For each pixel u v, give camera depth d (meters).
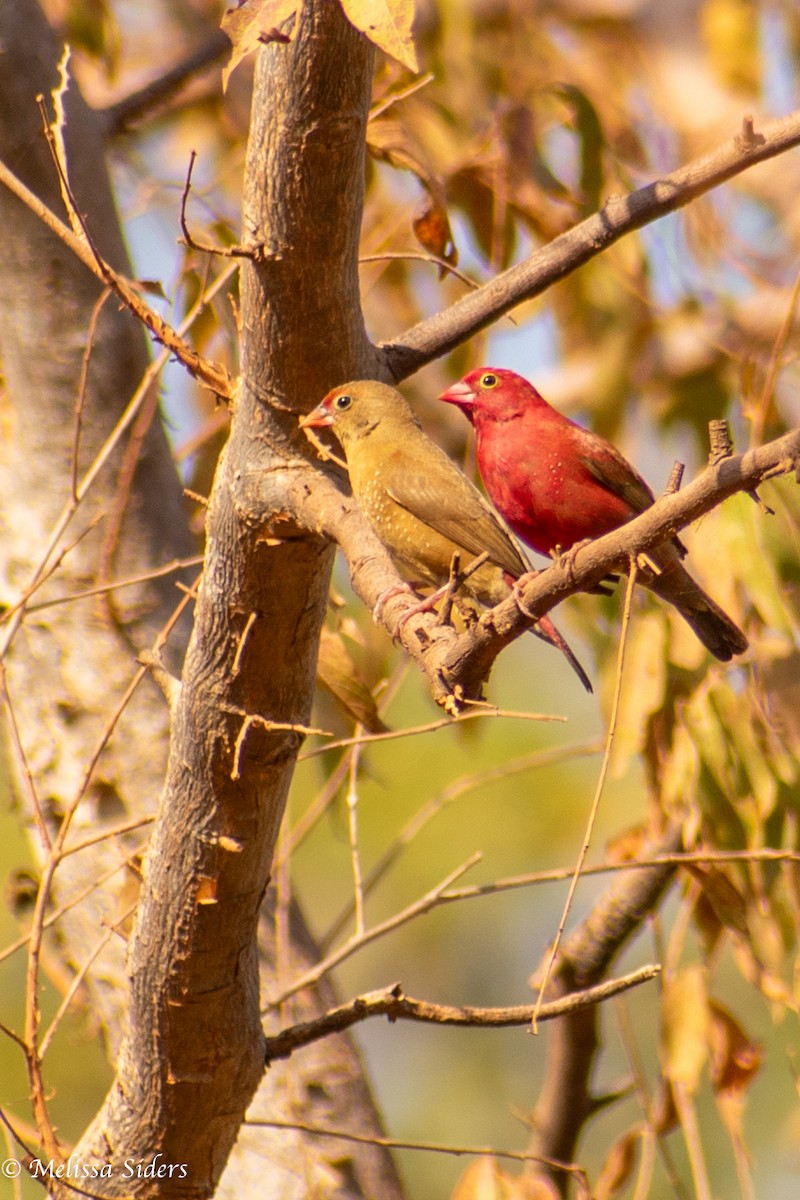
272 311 7.42
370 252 13.13
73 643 10.30
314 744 11.23
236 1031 7.97
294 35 6.67
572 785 18.14
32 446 10.58
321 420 7.63
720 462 5.89
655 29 17.52
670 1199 16.08
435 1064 18.70
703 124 16.58
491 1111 18.28
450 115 12.56
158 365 8.63
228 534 7.56
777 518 10.42
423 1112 18.33
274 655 7.58
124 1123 8.21
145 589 10.41
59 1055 15.77
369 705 9.42
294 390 7.62
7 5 10.56
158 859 7.88
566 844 17.84
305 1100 9.99
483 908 18.41
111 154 13.84
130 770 10.09
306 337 7.48
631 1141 10.52
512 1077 18.56
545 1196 9.39
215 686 7.64
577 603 11.07
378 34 5.21
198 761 7.70
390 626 6.92
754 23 16.38
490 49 14.59
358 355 7.86
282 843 10.16
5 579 10.54
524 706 18.78
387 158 10.05
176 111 16.33
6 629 9.03
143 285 8.86
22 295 10.55
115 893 9.88
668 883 11.24
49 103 10.55
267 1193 9.81
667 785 10.34
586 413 15.23
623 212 8.56
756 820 10.12
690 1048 10.06
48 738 10.26
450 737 18.02
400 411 10.05
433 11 13.92
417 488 9.65
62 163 8.27
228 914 7.82
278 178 7.04
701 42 17.30
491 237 12.02
